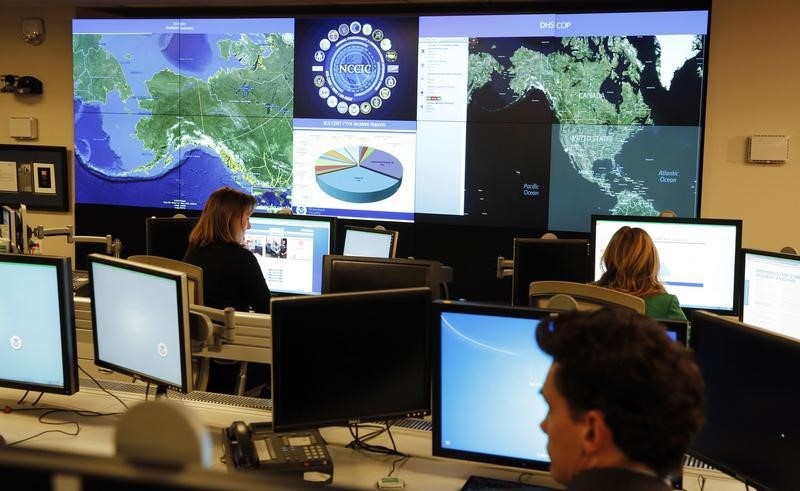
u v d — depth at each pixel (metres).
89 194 5.96
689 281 3.50
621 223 3.56
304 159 5.55
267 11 5.70
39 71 6.11
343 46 5.41
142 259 2.71
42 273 2.14
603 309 1.12
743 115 4.85
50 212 6.19
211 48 5.62
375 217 5.46
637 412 0.98
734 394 1.64
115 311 2.22
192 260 3.24
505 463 1.80
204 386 2.55
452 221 5.31
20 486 0.77
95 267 2.27
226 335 2.15
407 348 1.98
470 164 5.25
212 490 0.73
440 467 1.97
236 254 3.24
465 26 5.18
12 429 2.14
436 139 5.30
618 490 0.96
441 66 5.25
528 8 5.24
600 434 1.01
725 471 1.66
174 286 2.00
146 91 5.77
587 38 4.98
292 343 1.88
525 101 5.12
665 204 4.95
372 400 1.96
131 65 5.78
